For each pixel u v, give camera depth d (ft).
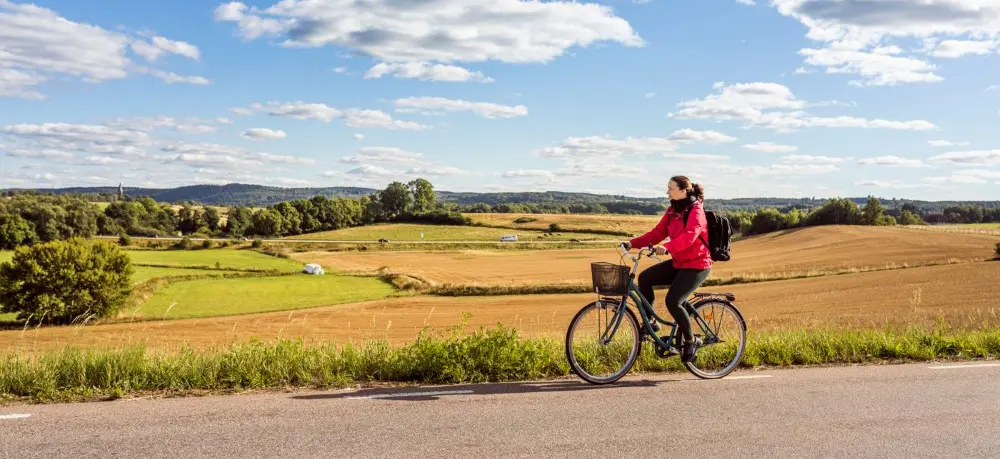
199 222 486.38
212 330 95.76
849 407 16.19
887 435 13.97
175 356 20.02
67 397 16.49
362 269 232.32
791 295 118.42
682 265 19.27
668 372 20.93
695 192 19.42
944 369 21.03
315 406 15.80
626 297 19.75
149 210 481.46
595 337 19.71
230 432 13.56
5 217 324.39
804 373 20.56
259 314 123.95
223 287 176.86
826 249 236.43
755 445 13.21
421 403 16.22
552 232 427.74
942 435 13.99
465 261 260.01
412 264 246.47
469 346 20.31
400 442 13.06
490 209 600.39
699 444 13.23
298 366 19.40
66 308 123.85
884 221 371.76
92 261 128.57
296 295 159.12
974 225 384.06
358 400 16.47
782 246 266.57
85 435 13.21
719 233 19.26
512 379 19.79
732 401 16.72
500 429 14.05
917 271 140.87
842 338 25.18
